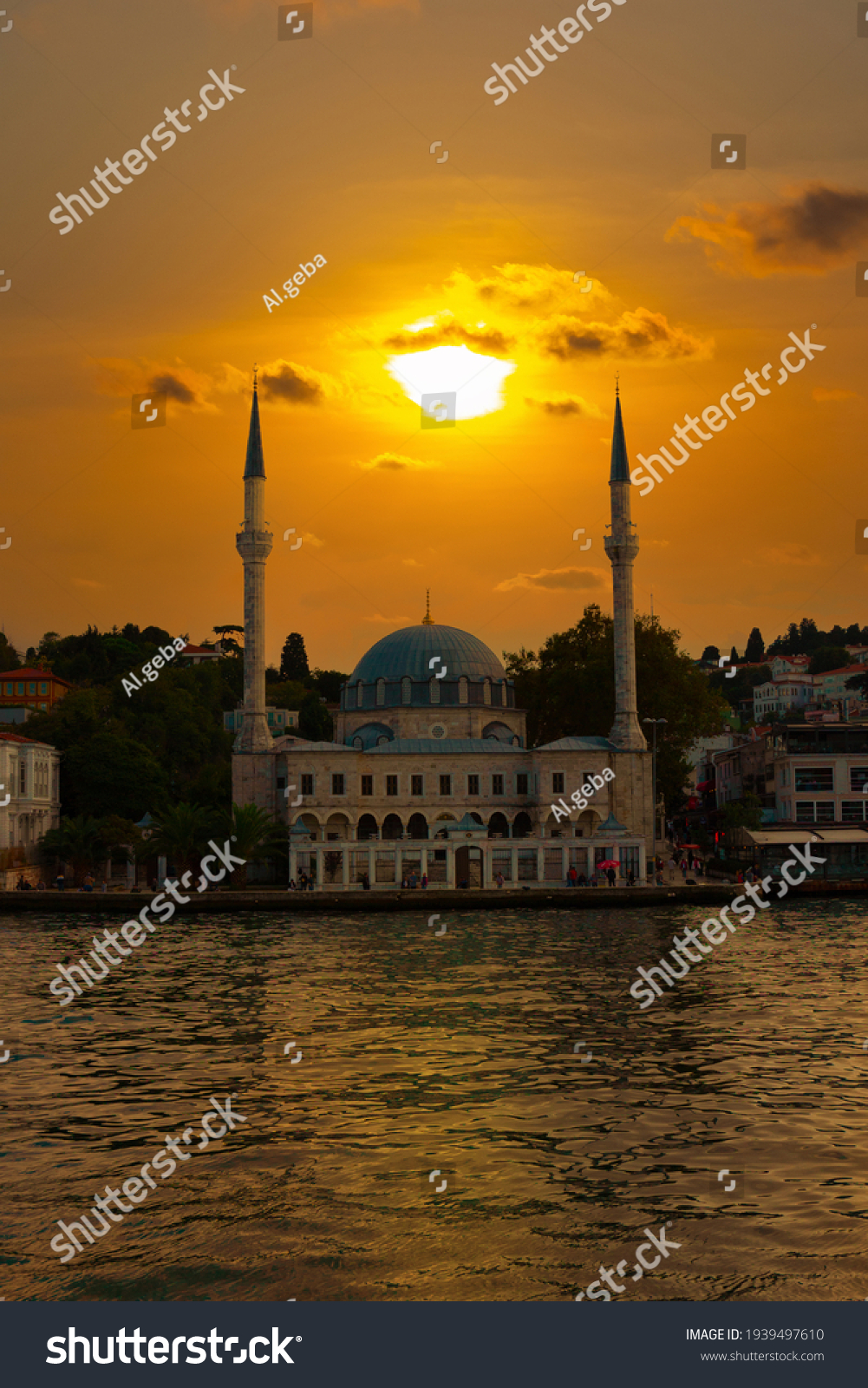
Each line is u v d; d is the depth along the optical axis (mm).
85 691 149250
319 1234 21500
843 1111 28719
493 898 90125
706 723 127562
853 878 101000
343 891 92312
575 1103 29625
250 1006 44500
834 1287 19391
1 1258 20734
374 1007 44094
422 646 132750
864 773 115062
